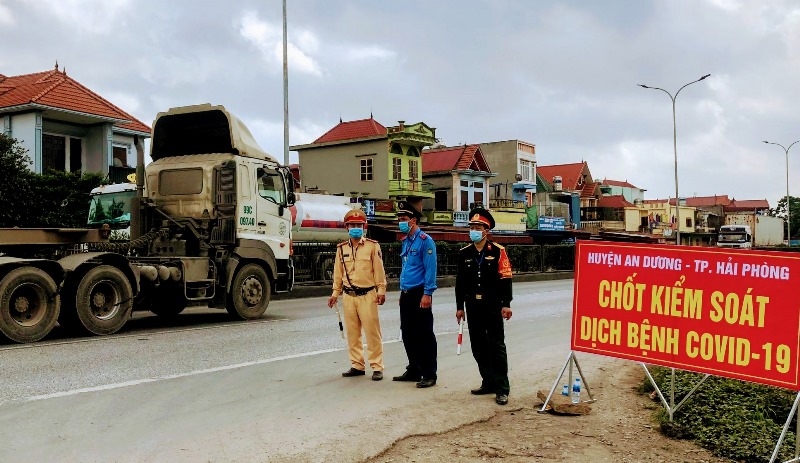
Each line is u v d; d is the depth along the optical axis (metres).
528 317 15.16
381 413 6.23
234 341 10.43
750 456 5.09
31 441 5.21
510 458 5.06
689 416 5.95
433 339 7.46
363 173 44.75
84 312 10.41
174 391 6.97
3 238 9.77
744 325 5.43
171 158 13.39
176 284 11.99
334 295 8.02
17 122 24.89
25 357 8.59
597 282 6.44
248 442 5.31
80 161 26.81
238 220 12.98
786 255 5.22
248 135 13.67
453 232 41.44
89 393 6.78
